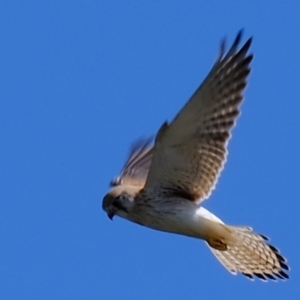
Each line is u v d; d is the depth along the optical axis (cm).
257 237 1533
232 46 1366
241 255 1555
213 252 1582
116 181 1656
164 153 1440
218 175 1451
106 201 1559
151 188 1506
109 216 1559
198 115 1395
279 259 1541
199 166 1453
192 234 1510
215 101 1390
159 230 1531
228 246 1536
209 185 1473
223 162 1432
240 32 1365
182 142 1423
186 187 1490
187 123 1399
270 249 1539
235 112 1399
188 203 1494
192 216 1485
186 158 1445
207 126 1411
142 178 1656
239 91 1387
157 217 1509
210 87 1374
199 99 1378
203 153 1437
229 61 1370
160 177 1484
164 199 1504
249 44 1369
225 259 1573
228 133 1411
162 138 1414
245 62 1374
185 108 1380
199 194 1491
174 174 1473
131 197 1533
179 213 1490
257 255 1544
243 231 1524
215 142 1423
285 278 1548
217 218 1502
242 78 1379
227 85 1384
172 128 1402
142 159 1681
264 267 1552
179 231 1515
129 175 1662
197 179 1473
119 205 1544
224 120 1409
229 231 1500
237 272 1566
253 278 1561
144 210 1520
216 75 1370
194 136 1417
